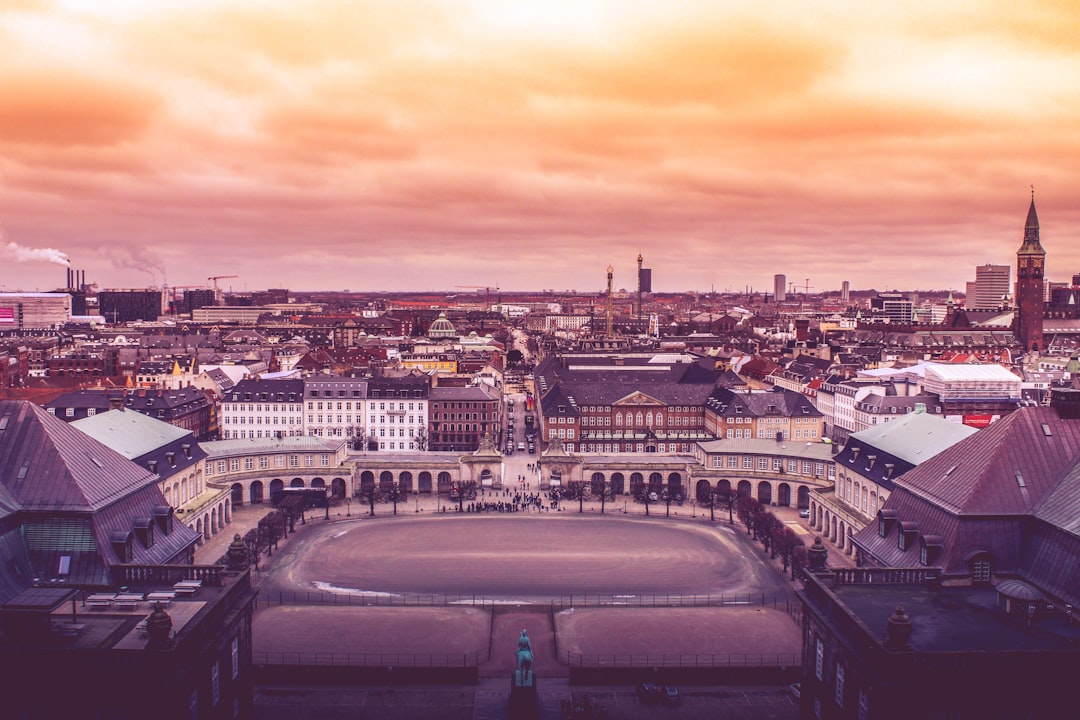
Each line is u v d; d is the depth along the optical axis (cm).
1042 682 7512
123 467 11962
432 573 17062
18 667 7606
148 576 9838
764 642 13588
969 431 17312
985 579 9656
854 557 18438
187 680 7894
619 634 13900
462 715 11081
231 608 9206
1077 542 9712
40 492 10569
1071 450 11275
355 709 11225
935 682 7481
